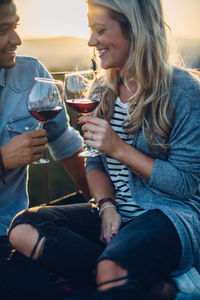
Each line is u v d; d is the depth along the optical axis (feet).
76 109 5.77
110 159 5.86
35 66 6.81
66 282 5.10
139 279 4.27
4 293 4.87
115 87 5.94
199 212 5.37
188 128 5.22
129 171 5.54
